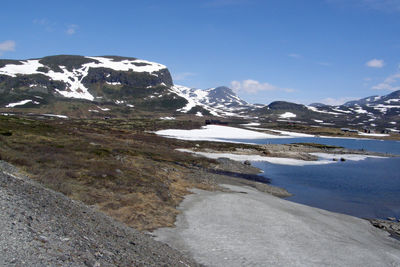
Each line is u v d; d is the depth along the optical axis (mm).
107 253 12477
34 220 12836
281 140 155250
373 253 21672
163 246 18344
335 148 111375
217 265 17453
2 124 57812
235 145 98000
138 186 31500
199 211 27953
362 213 33625
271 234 23422
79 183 28266
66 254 10664
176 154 70688
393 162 83688
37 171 27812
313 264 18812
